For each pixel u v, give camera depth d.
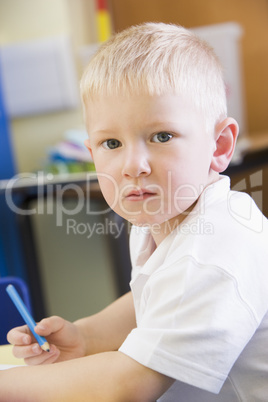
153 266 0.69
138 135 0.62
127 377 0.59
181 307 0.59
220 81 0.70
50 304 2.58
